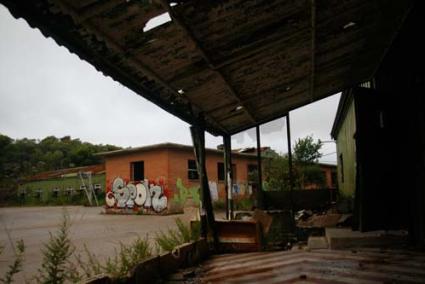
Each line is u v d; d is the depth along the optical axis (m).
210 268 5.51
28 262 7.14
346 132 13.41
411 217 6.07
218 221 7.16
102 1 2.90
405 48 6.36
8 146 63.56
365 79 8.59
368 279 4.18
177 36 3.77
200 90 5.59
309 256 5.87
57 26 3.07
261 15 3.99
